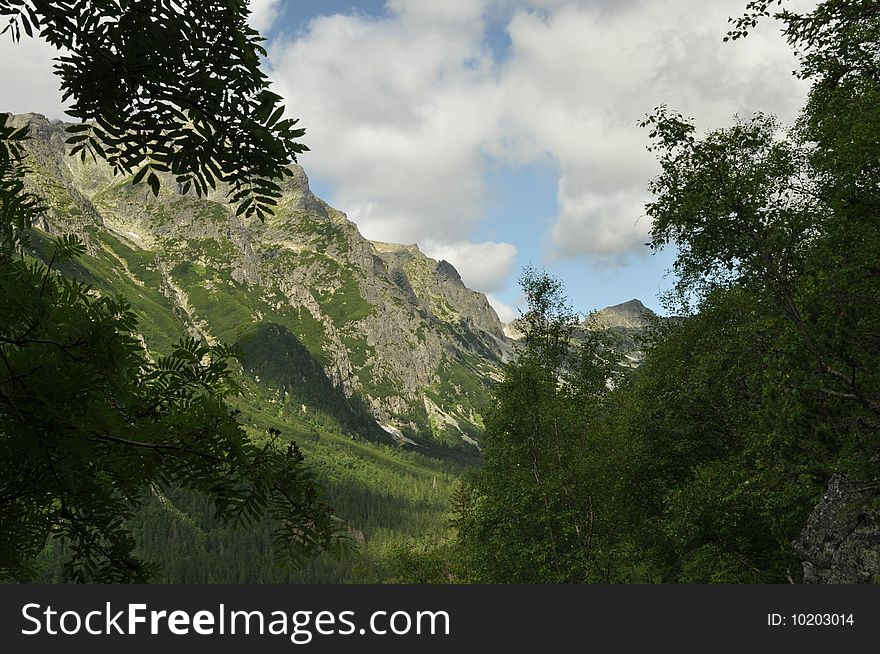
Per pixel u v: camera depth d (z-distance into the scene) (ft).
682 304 75.15
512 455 93.81
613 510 86.17
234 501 11.45
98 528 13.92
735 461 66.49
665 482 81.66
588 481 87.20
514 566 88.28
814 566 46.68
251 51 12.22
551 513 85.30
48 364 9.59
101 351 9.70
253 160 12.32
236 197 12.37
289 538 11.45
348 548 11.72
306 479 11.68
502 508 90.68
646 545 87.51
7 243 10.70
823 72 52.01
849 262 45.24
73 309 10.18
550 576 82.53
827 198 55.11
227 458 11.32
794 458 46.52
